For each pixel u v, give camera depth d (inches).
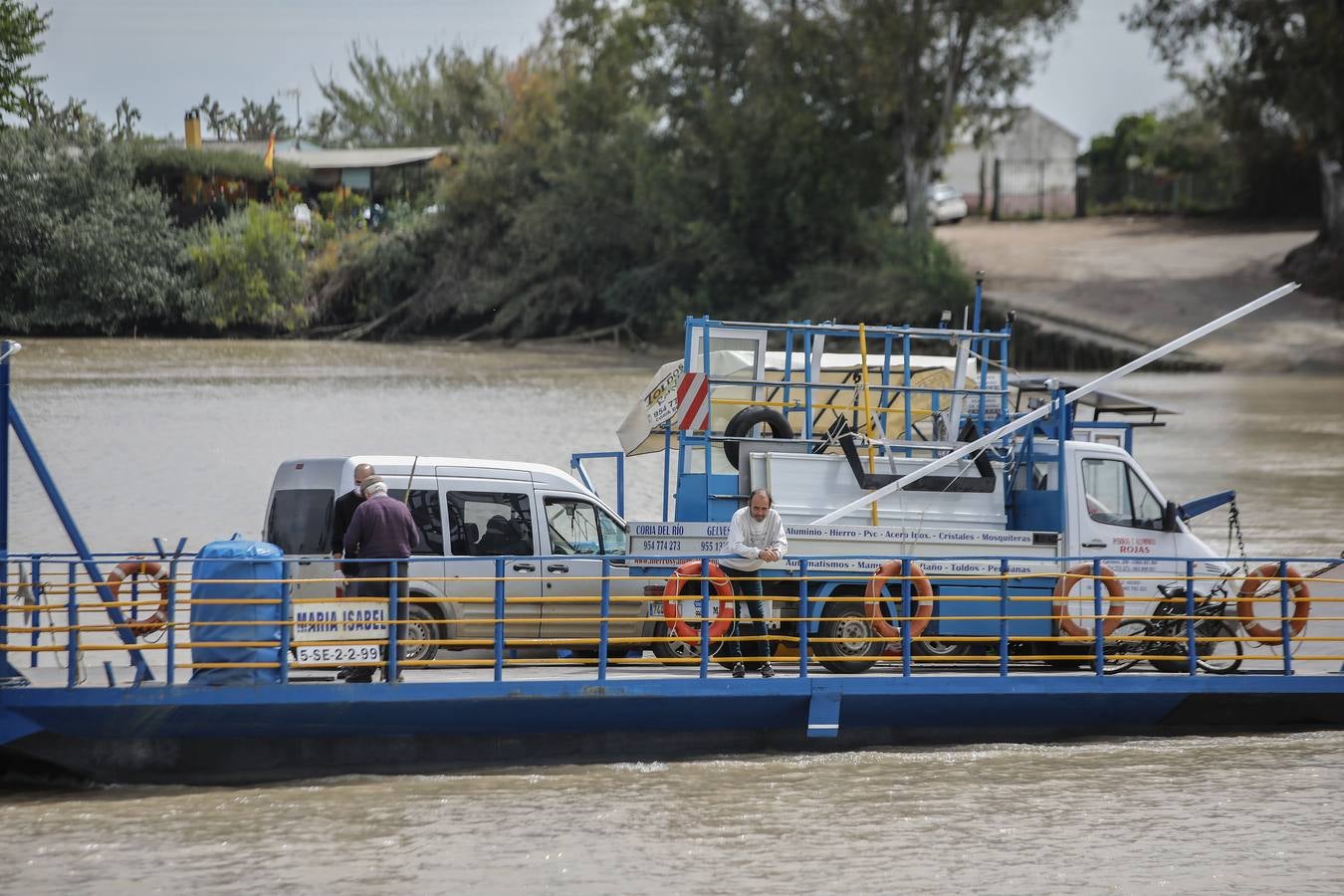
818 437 2573.8
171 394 6855.3
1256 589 2389.3
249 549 1953.7
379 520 2053.4
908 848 1737.2
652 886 1605.6
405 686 1958.7
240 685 1913.1
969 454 2386.8
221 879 1612.9
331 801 1884.8
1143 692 2220.7
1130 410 2842.0
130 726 1911.9
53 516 3946.9
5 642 1959.9
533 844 1734.7
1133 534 2400.3
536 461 4953.3
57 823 1792.6
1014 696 2180.1
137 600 2364.7
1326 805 1923.0
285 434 5570.9
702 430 2365.9
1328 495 4525.1
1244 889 1622.8
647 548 2251.5
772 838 1764.3
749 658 2134.6
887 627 2202.3
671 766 2058.3
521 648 2320.4
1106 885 1628.9
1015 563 2327.8
